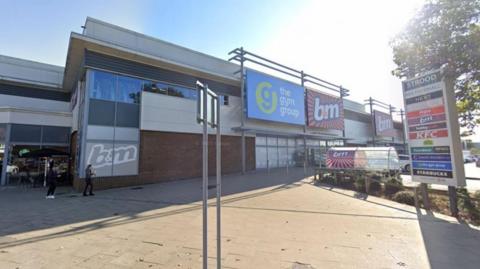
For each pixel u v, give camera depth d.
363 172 12.59
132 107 14.72
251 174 18.62
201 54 18.31
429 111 7.78
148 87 15.46
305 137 25.11
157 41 15.95
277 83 22.30
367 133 38.03
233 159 19.45
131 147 14.47
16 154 16.69
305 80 25.97
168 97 16.23
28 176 17.02
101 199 10.42
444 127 7.35
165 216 7.31
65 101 20.52
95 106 13.38
